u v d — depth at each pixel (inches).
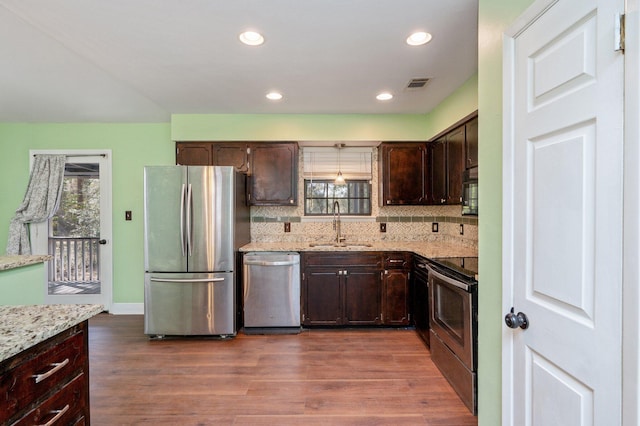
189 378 95.3
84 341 47.5
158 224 123.5
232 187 125.0
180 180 123.1
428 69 98.8
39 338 38.2
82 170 158.9
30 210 154.9
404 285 132.9
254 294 131.0
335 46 84.7
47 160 156.3
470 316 78.2
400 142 146.5
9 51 87.7
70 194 158.9
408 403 82.4
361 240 157.9
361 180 160.2
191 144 143.4
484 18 60.0
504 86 51.6
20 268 76.5
